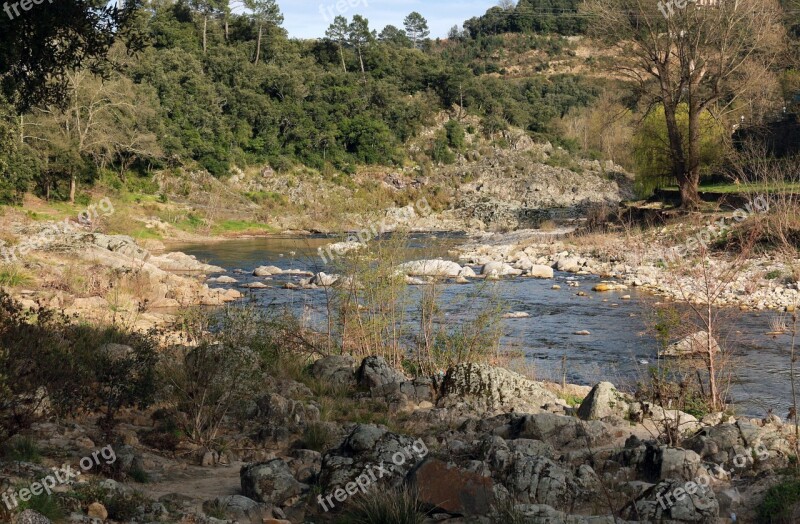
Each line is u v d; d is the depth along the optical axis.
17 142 54.59
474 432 10.72
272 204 88.88
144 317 22.22
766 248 33.06
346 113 116.75
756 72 48.88
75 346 11.09
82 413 9.80
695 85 48.91
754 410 13.23
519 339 21.58
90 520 5.98
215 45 121.12
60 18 10.95
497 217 91.31
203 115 95.81
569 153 135.00
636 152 60.09
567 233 56.88
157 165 86.75
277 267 43.00
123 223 62.72
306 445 9.83
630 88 52.69
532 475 7.31
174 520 6.41
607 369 17.83
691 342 14.11
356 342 16.44
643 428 10.86
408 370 15.81
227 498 7.04
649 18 48.97
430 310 16.67
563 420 10.06
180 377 11.00
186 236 67.38
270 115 104.94
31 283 27.64
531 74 188.62
